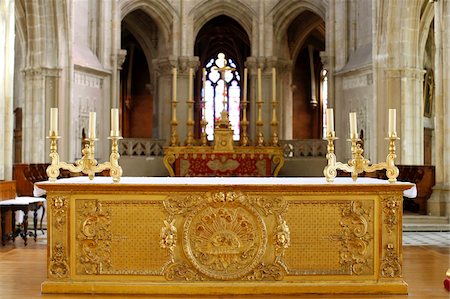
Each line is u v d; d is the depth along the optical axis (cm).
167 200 926
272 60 2820
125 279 926
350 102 2552
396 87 2242
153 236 927
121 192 925
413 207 1992
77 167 945
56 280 923
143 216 928
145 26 3102
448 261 1192
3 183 1439
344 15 2594
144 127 3666
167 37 2841
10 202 1369
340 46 2608
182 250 929
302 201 929
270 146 2317
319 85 3622
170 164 2317
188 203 927
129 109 3662
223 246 927
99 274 926
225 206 929
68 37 2275
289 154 2755
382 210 927
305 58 3647
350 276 927
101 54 2581
